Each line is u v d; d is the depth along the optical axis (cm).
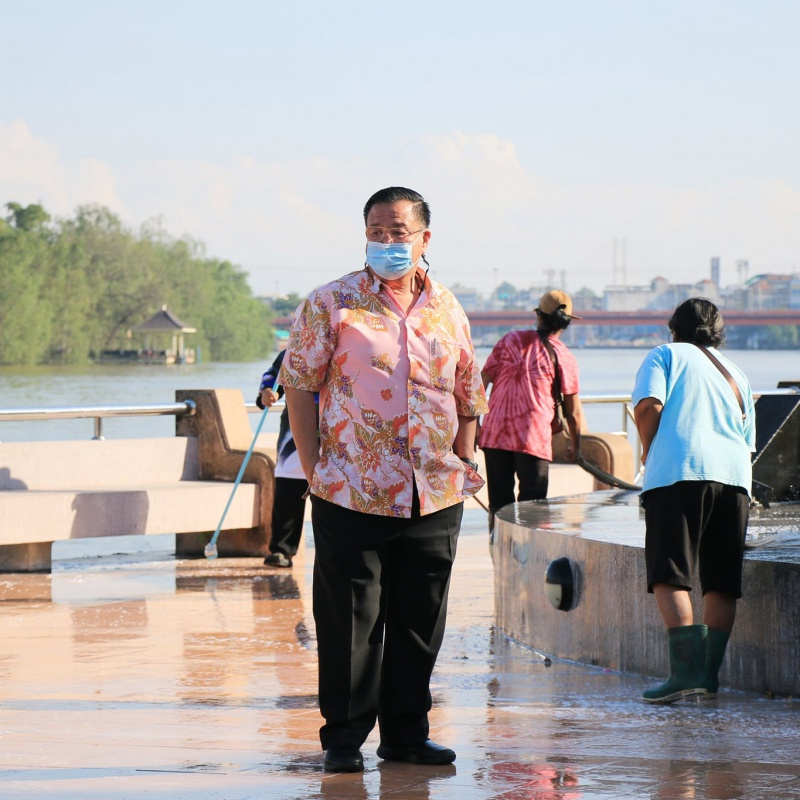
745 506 1082
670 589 1066
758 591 1092
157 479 2147
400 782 797
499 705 1052
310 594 1712
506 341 1786
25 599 1664
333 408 853
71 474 2052
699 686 1055
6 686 1121
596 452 2567
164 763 838
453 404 865
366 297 854
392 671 860
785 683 1076
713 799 747
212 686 1121
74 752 870
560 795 762
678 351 1098
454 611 1574
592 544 1234
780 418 1698
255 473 2111
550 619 1295
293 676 1167
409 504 842
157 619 1506
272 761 851
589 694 1098
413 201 850
